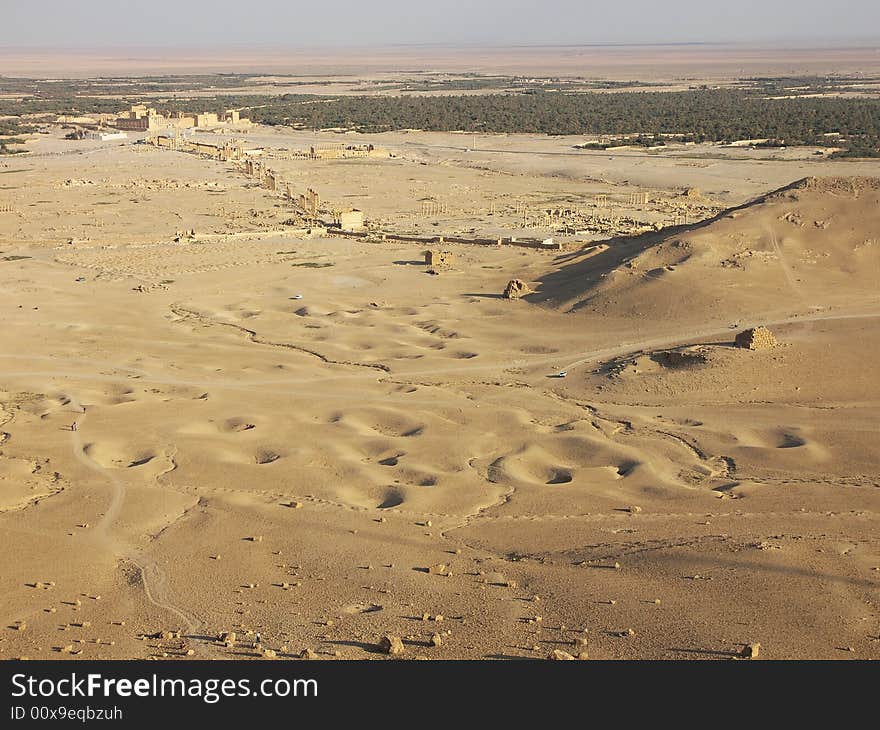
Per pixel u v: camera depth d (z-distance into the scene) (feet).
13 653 95.09
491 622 98.07
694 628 94.48
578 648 91.61
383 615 100.73
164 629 99.50
